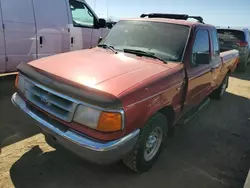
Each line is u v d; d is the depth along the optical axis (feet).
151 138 9.64
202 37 12.85
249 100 22.24
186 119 13.16
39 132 12.07
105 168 9.90
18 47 17.48
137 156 8.98
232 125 16.08
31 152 10.40
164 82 9.10
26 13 17.49
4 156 9.96
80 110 7.41
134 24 12.73
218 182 9.91
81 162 10.07
